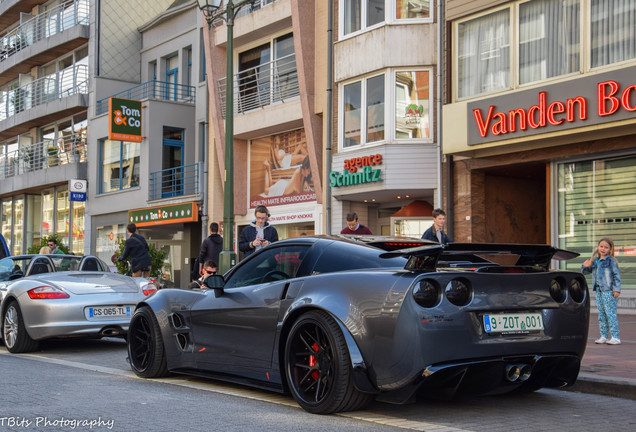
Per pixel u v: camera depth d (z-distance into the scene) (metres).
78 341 11.28
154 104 25.88
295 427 4.73
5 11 36.19
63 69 32.97
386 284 4.91
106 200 28.36
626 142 12.95
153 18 29.67
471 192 15.58
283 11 19.88
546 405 5.75
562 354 5.28
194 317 6.57
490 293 4.96
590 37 13.25
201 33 25.44
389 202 18.97
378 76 17.20
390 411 5.37
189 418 5.04
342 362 5.00
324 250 5.74
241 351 5.99
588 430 4.83
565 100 12.98
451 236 15.81
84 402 5.67
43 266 10.74
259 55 21.83
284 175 21.09
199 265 13.23
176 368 6.79
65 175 30.31
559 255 5.69
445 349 4.74
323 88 18.75
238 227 22.73
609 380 6.29
